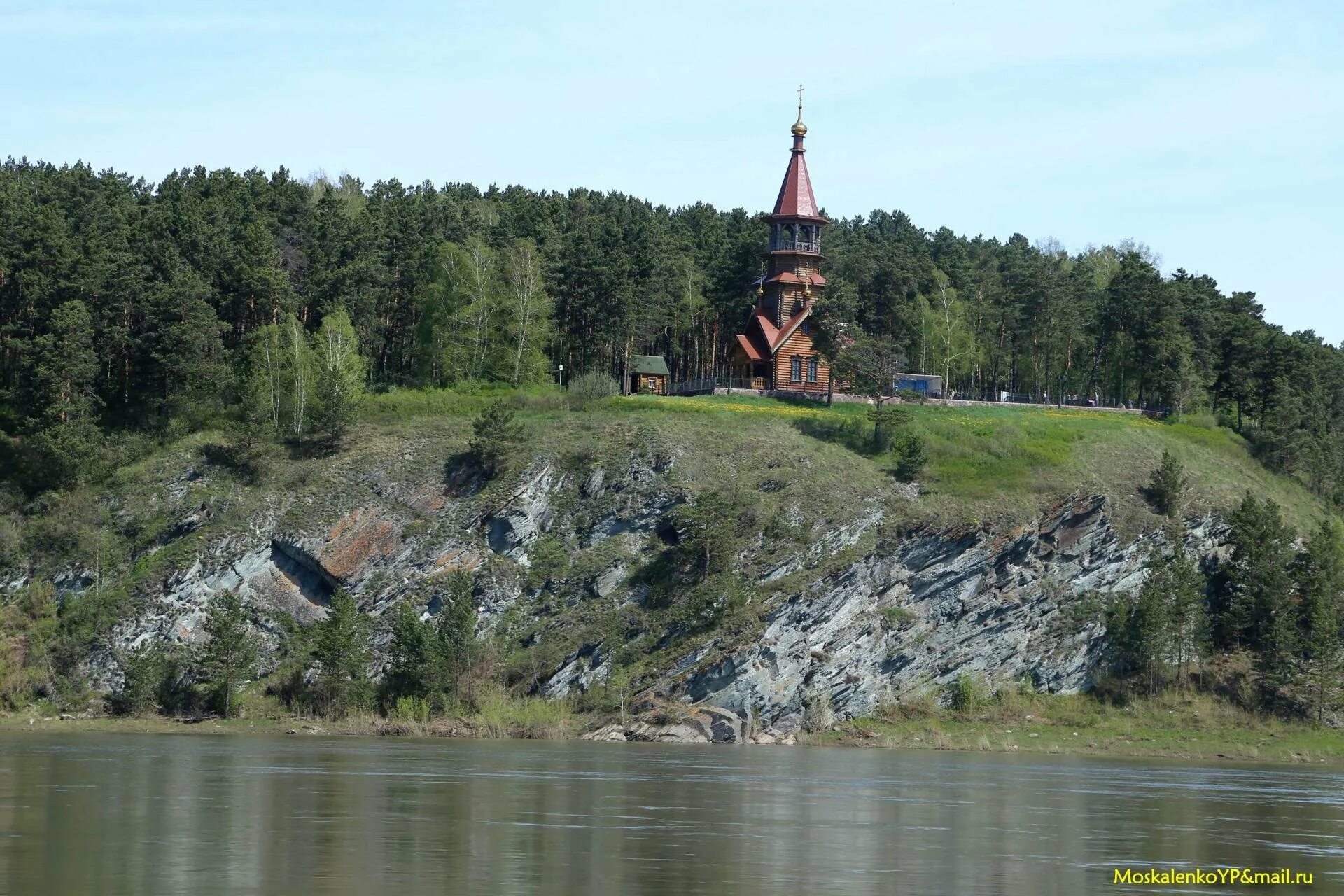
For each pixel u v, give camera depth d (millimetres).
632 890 74375
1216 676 197000
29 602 198875
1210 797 126812
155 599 195875
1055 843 95188
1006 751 175750
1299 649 193125
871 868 83250
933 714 190375
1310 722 188375
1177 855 91500
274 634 197000
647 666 184250
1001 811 111062
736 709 179625
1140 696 195500
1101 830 102250
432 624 198375
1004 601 198125
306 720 181500
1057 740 181875
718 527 194750
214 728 177875
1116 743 180750
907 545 199250
